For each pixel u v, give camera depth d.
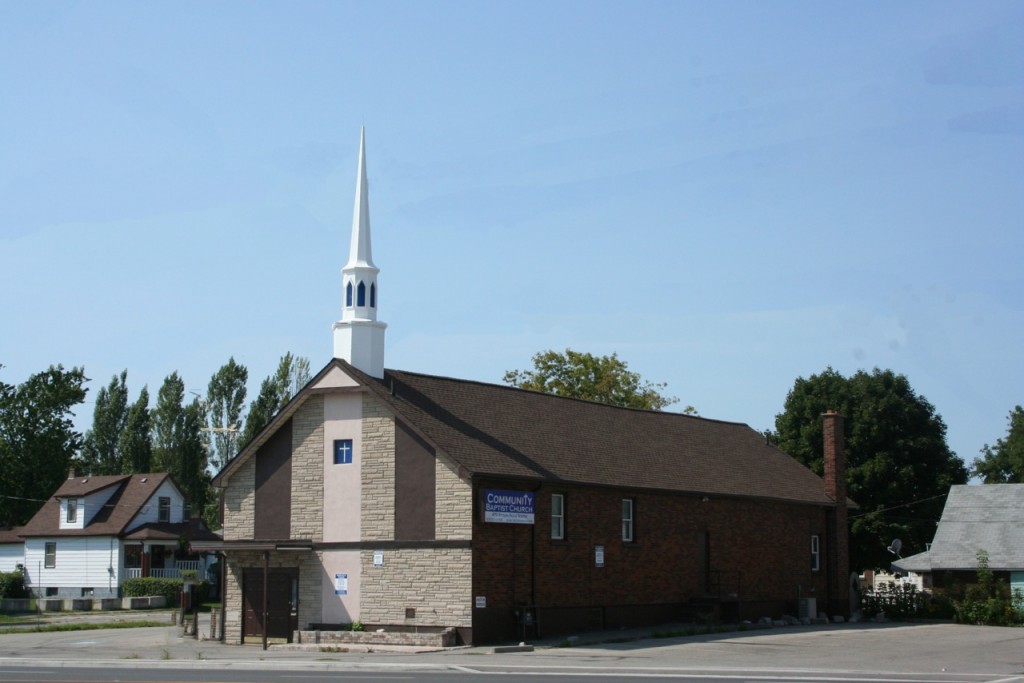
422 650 33.59
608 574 41.44
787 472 55.09
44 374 95.19
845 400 71.81
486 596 35.94
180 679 24.83
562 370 81.31
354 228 40.78
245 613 40.03
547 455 40.69
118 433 106.56
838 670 27.64
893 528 68.00
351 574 37.91
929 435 70.94
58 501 79.56
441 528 36.22
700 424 55.34
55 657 33.50
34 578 75.56
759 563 49.72
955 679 25.38
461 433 38.28
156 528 74.62
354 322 39.75
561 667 28.16
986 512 60.44
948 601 53.31
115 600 65.62
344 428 38.97
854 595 55.41
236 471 41.12
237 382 103.06
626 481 42.53
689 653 32.97
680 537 45.47
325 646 35.41
